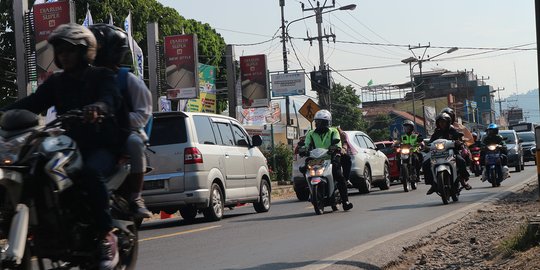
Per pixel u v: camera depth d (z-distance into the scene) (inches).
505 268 318.7
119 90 234.7
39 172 208.2
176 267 346.0
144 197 561.9
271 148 1494.8
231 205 637.3
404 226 490.6
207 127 604.7
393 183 1203.2
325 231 477.1
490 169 852.0
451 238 432.8
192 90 1291.8
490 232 445.4
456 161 657.6
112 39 249.4
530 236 351.9
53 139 213.9
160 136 570.6
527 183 895.7
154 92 1229.7
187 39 1293.1
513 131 1395.2
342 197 620.1
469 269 330.0
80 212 223.8
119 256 242.7
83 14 1346.0
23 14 861.2
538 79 351.9
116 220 235.3
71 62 230.2
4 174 197.2
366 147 938.7
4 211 204.4
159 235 499.2
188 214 655.8
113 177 235.0
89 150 231.6
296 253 378.9
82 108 230.4
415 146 925.2
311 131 613.3
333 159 607.2
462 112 4825.3
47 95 237.0
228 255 380.8
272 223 550.0
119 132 236.7
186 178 564.1
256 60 1657.2
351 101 3206.2
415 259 366.9
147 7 1498.5
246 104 1667.1
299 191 885.2
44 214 212.4
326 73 1759.4
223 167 609.9
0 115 217.5
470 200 676.1
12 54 1339.8
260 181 685.3
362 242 416.5
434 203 669.3
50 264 237.8
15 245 198.1
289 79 1988.2
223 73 1923.0
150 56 1233.4
